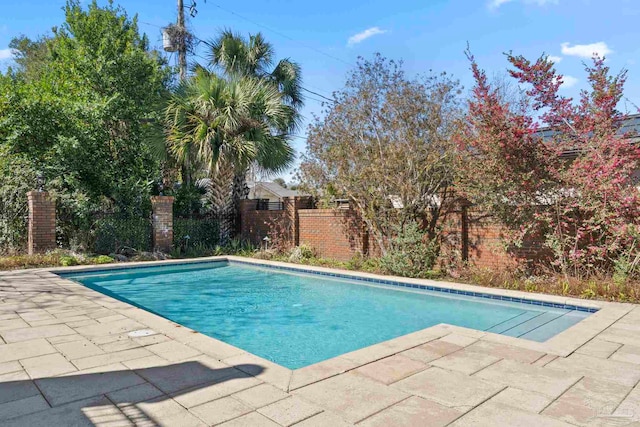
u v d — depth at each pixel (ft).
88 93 43.50
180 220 46.32
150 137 44.47
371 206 33.55
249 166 45.03
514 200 25.82
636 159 22.81
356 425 8.68
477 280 27.50
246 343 18.40
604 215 22.41
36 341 14.52
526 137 24.85
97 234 41.14
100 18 46.98
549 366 12.26
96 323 17.02
